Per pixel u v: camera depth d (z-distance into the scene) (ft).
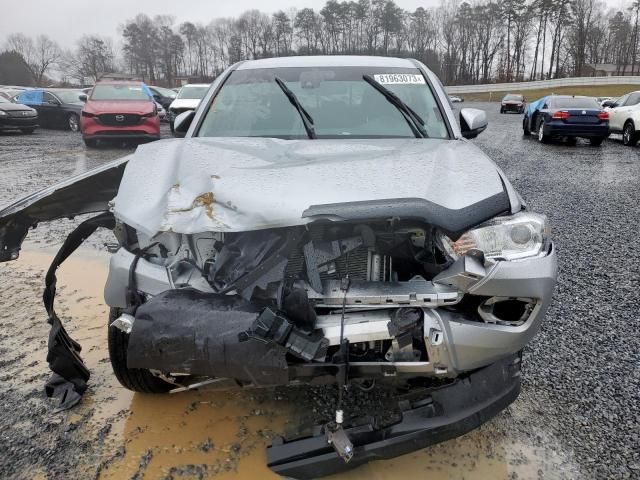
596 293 14.49
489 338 7.29
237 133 11.61
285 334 6.73
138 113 45.06
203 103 12.44
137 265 8.11
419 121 11.53
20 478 7.88
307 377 7.09
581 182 31.22
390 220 7.21
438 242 7.68
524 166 37.50
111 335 8.88
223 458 8.32
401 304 7.20
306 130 11.41
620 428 9.01
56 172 32.94
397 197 7.47
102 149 45.62
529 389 10.11
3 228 9.45
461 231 7.14
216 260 7.77
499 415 9.37
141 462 8.23
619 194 27.81
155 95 78.33
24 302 14.16
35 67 281.54
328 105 12.02
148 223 7.80
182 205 7.85
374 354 7.39
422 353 7.30
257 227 7.31
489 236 7.45
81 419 9.29
